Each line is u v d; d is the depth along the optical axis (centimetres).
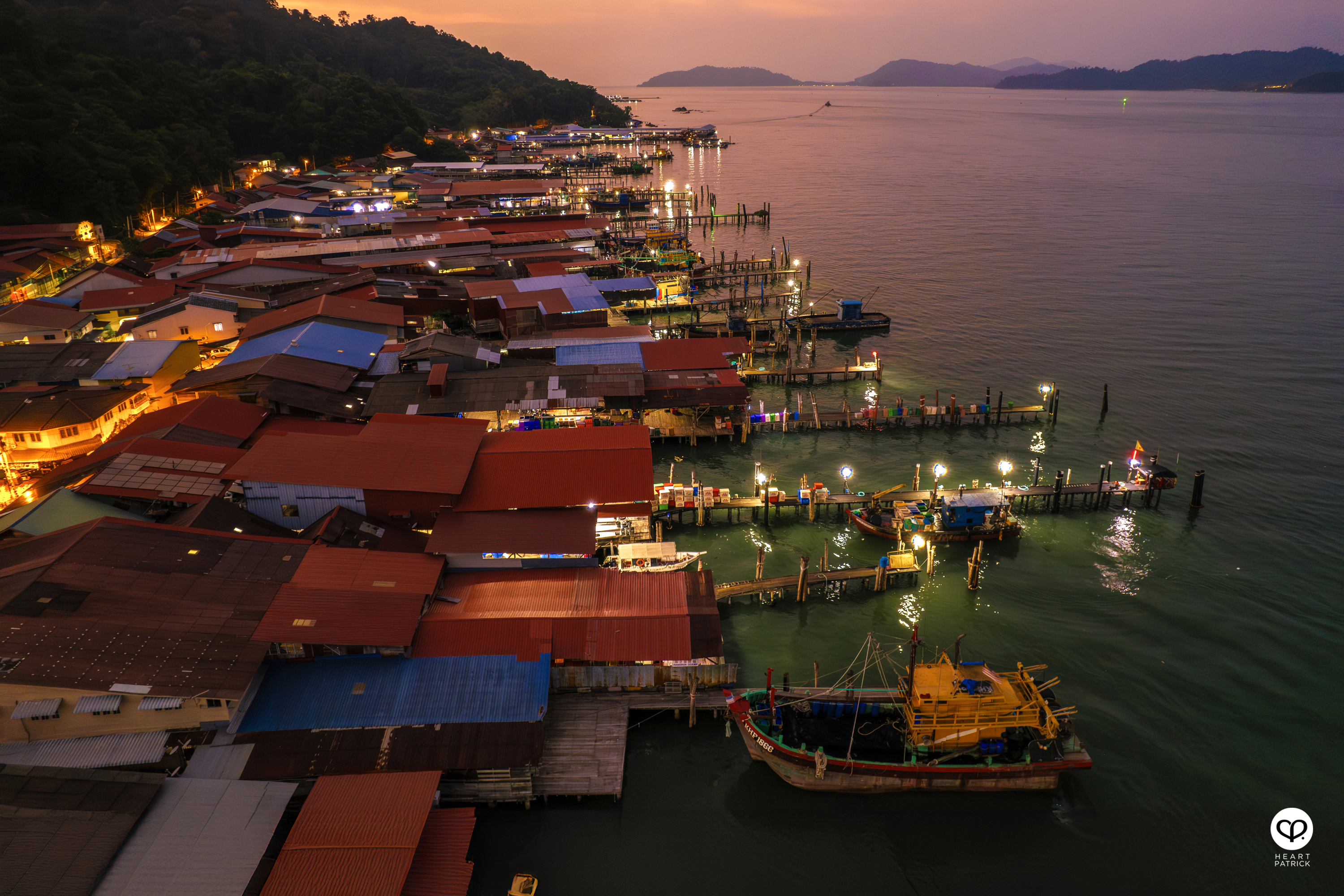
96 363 9319
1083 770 4788
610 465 6812
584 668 5162
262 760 4266
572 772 4672
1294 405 10250
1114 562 7056
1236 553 7169
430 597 5478
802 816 4600
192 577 5122
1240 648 5947
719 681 5306
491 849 4325
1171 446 9231
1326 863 4319
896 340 12838
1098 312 14062
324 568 5438
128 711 4291
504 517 6266
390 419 7688
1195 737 5150
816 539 7419
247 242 16912
